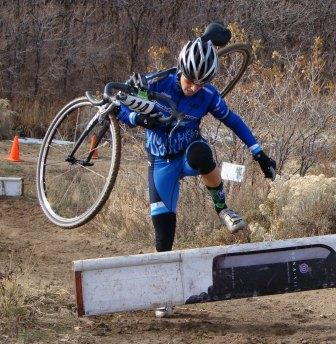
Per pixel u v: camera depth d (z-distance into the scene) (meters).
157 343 5.86
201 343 5.89
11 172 16.72
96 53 32.62
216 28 6.61
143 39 34.34
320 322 6.64
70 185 11.09
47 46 31.50
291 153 11.61
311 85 11.80
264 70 12.63
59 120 6.83
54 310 6.60
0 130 26.08
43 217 12.62
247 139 6.45
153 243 10.91
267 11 33.81
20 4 32.03
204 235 10.57
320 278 6.49
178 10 35.06
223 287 6.33
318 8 34.38
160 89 6.13
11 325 5.99
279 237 9.77
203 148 6.15
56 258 9.73
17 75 31.03
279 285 6.43
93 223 11.95
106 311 6.14
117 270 6.17
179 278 6.27
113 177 6.02
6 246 10.22
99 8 34.50
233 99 11.30
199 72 5.77
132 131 12.24
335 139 11.95
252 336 6.12
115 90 6.09
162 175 6.43
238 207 10.80
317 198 9.82
